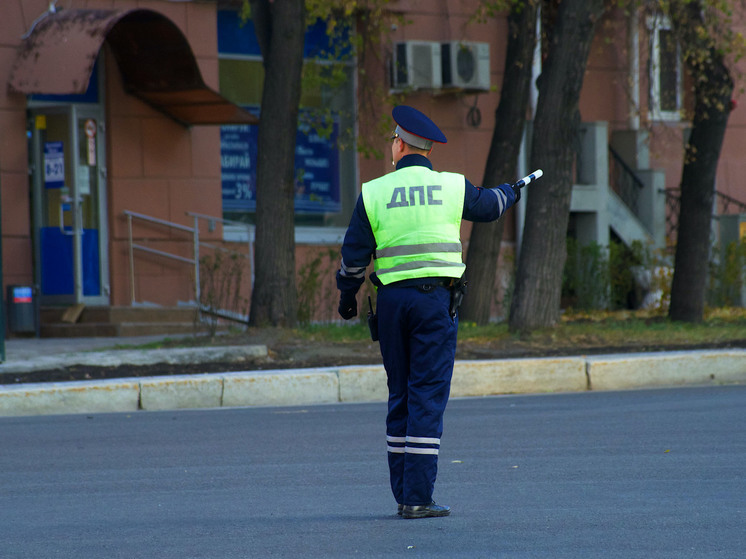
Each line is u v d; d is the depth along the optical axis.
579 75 52.00
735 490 23.09
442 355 20.34
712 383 45.50
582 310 70.81
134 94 63.03
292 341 49.16
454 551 18.02
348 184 73.19
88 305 61.47
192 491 24.42
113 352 45.12
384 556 17.80
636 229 77.38
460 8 73.50
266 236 53.16
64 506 22.91
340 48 65.88
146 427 34.38
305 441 31.36
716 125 60.69
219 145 66.50
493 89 60.91
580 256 72.00
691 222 61.53
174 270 64.81
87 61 55.69
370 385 42.47
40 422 35.62
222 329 59.44
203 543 19.12
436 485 24.47
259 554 18.16
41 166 61.88
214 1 65.88
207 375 41.06
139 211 63.62
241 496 23.77
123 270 63.06
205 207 65.88
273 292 53.09
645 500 22.23
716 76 59.75
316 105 71.38
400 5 70.38
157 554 18.34
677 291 61.97
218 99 61.66
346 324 57.06
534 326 52.34
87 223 62.34
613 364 44.34
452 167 73.56
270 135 52.91
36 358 43.75
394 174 20.69
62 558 18.19
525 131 74.88
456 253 20.44
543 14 64.06
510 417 35.41
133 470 27.12
